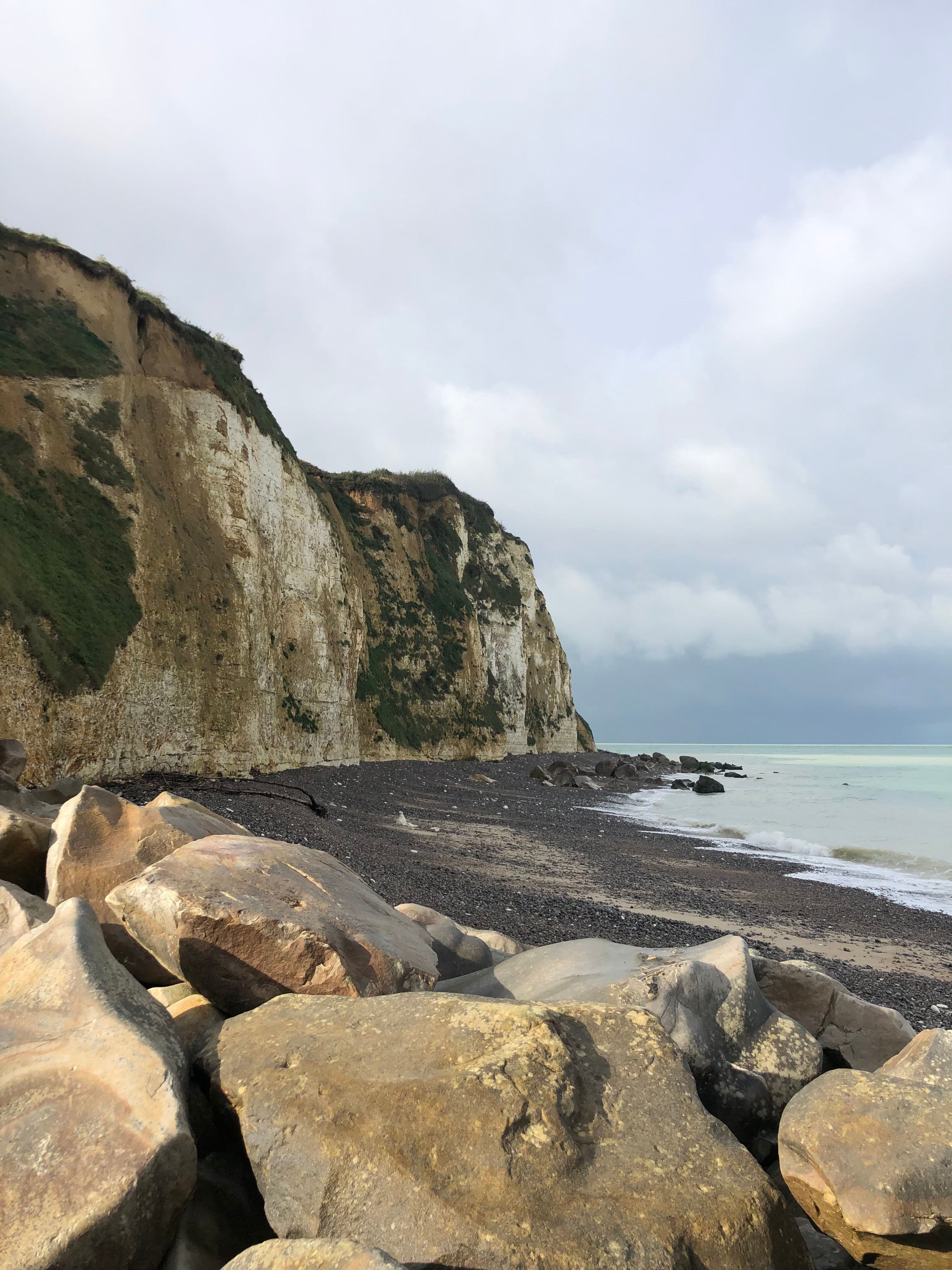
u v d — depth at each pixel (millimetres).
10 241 22906
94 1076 3078
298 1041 3607
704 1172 3164
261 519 28781
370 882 11844
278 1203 2973
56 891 5297
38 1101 2973
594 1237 2777
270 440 30453
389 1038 3584
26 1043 3260
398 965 4672
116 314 24531
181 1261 2787
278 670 28844
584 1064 3594
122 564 20375
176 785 17953
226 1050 3660
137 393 24203
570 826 27625
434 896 11992
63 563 18516
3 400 19844
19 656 15320
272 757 25281
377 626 48688
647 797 46438
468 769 44344
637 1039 3814
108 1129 2863
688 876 19125
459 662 53094
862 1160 3148
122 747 18000
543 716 72125
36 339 21828
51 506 19312
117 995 3574
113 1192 2641
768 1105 4402
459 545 60656
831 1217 3219
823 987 5570
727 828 29875
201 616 22953
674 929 12703
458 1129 3066
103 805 5977
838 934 13992
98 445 21562
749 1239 2941
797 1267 3029
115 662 18281
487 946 7000
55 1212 2594
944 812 37656
